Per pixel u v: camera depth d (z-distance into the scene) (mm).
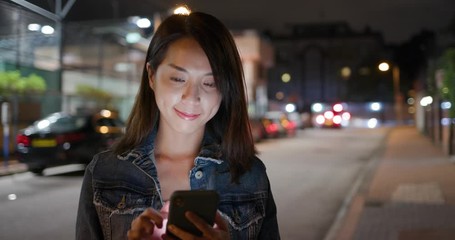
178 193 1229
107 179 1534
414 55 62625
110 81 23328
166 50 1479
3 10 14133
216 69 1481
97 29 22422
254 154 1646
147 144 1590
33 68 19797
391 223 7875
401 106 62250
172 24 1505
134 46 24844
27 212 8703
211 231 1225
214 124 1655
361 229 7531
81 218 1562
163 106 1495
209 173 1557
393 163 17000
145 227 1254
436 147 23359
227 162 1576
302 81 71562
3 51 18000
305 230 7758
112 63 23375
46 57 19312
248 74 42375
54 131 13070
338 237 7074
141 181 1524
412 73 63000
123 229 1486
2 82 17359
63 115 13859
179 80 1469
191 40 1473
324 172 15062
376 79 64188
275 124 32781
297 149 24047
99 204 1513
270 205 1688
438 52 31656
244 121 1600
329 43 71125
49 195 10398
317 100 70625
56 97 19641
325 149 24016
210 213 1253
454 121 16750
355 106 64375
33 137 12906
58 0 16344
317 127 50125
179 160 1594
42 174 13414
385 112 62875
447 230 7258
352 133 39312
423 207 9133
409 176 13438
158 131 1613
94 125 13594
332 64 70812
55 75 19688
